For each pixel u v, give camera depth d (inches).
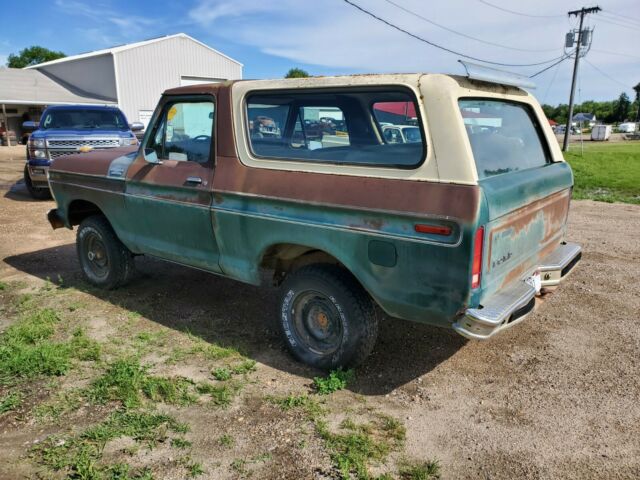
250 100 151.3
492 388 138.3
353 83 129.5
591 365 149.9
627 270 237.0
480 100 132.3
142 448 113.4
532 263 144.8
